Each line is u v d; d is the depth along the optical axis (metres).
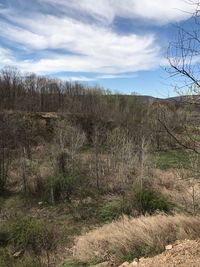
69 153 19.38
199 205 10.98
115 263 7.04
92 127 31.95
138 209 11.95
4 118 23.16
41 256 9.16
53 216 13.33
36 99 45.28
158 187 14.27
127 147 19.08
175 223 7.79
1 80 46.91
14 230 10.20
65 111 38.69
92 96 45.12
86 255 8.04
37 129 29.81
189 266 5.56
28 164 19.25
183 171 12.79
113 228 9.35
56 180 15.26
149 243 7.16
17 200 15.09
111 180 16.31
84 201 14.52
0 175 16.55
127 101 40.41
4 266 8.62
